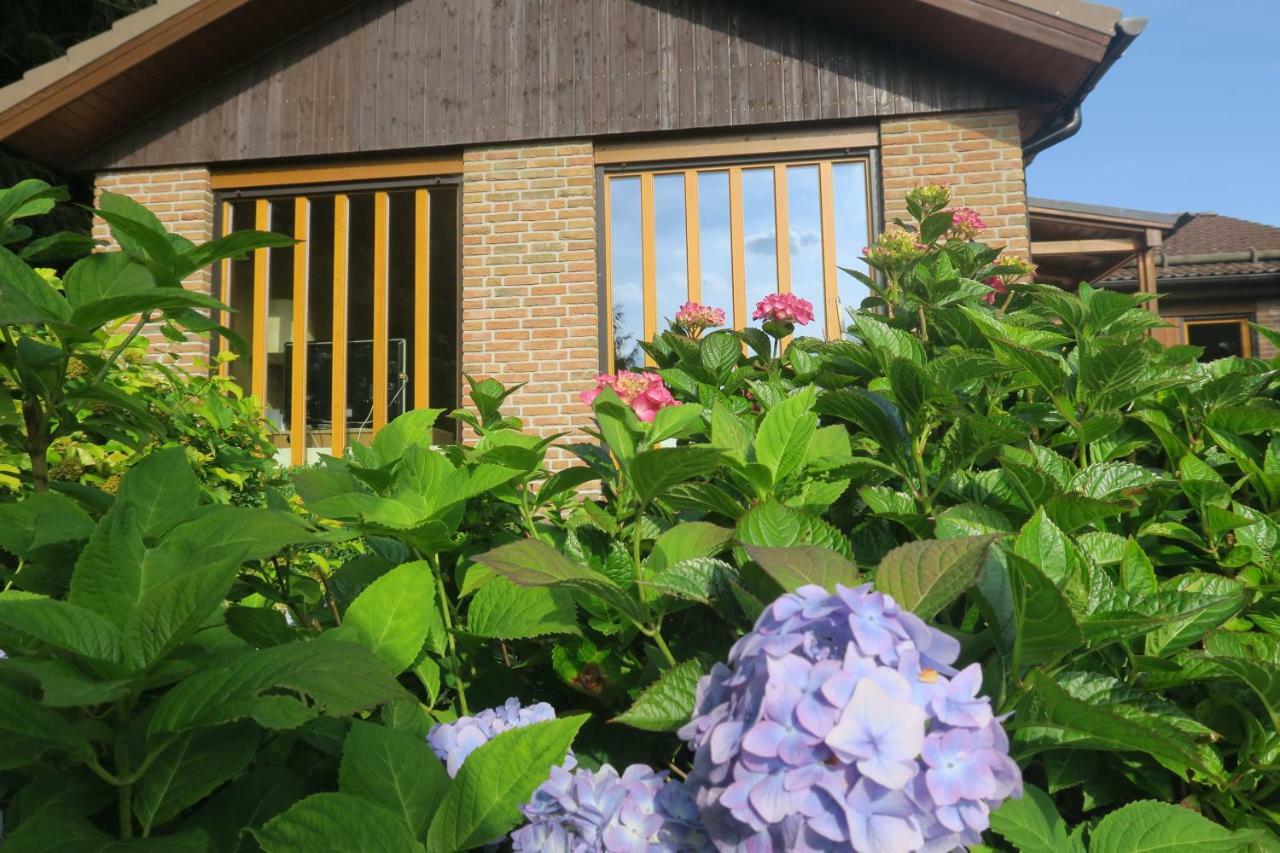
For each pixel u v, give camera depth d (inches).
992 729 31.2
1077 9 258.1
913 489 57.3
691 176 305.3
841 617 32.6
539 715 46.9
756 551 37.3
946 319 72.4
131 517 37.7
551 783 37.4
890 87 292.0
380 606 47.5
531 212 303.3
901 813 28.9
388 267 313.6
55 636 33.0
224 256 55.9
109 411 61.6
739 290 298.7
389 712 47.1
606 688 52.4
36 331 86.7
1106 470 54.0
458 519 52.9
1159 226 344.8
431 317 310.7
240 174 318.3
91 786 38.3
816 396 56.9
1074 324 71.7
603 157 306.7
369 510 48.3
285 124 313.9
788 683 30.6
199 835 35.7
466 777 38.1
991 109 287.7
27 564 54.1
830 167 299.4
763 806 29.5
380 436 59.5
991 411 66.1
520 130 305.1
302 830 35.4
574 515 63.4
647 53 303.7
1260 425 59.6
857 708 29.1
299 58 315.6
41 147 311.4
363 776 40.3
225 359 164.1
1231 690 43.8
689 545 48.6
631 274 303.9
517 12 310.3
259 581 59.3
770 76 297.9
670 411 52.1
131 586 36.6
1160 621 37.4
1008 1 260.8
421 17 313.4
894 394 56.9
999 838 41.1
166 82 308.2
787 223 299.3
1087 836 42.0
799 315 135.4
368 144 309.9
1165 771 42.6
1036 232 381.7
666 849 35.5
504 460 56.1
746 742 29.9
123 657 34.4
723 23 302.0
